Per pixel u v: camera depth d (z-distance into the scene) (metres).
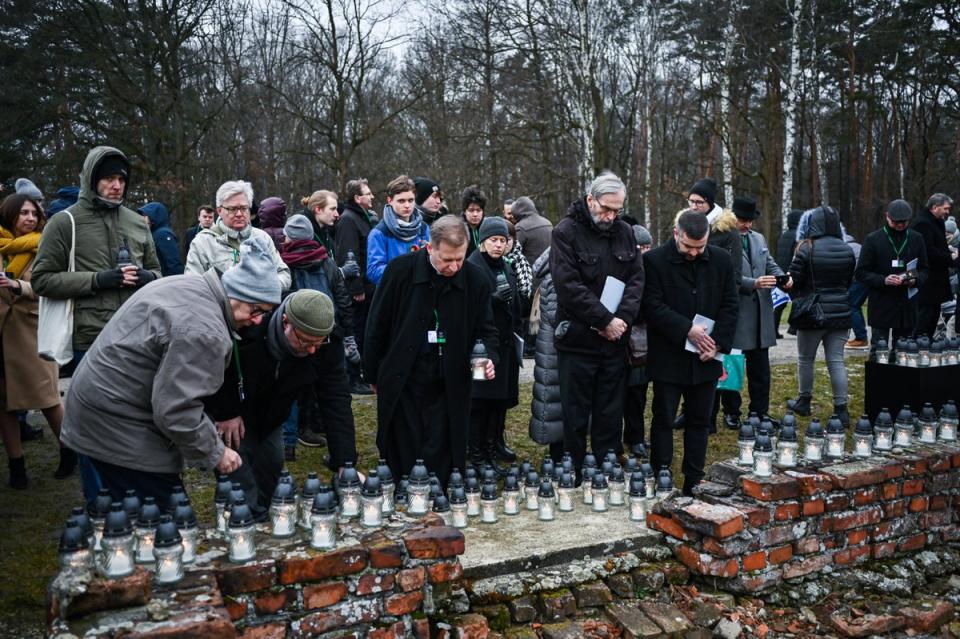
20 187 5.58
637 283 5.08
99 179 4.89
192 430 3.14
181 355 3.12
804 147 35.47
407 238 6.73
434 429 4.85
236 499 3.08
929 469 4.74
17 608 3.64
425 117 23.17
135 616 2.63
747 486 4.19
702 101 26.94
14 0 17.45
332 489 3.74
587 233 5.17
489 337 4.92
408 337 4.76
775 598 4.07
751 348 6.79
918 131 33.78
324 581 3.10
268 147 23.50
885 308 8.01
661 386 5.07
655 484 4.94
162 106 18.20
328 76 21.62
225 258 5.29
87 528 2.92
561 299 5.15
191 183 18.86
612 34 23.88
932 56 27.66
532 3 22.12
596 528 4.31
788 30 26.11
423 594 3.27
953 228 11.20
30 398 5.21
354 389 8.09
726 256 5.09
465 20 23.34
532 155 23.59
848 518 4.38
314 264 5.85
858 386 8.99
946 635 3.92
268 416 3.99
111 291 4.81
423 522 3.49
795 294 7.40
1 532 4.52
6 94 17.34
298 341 3.58
